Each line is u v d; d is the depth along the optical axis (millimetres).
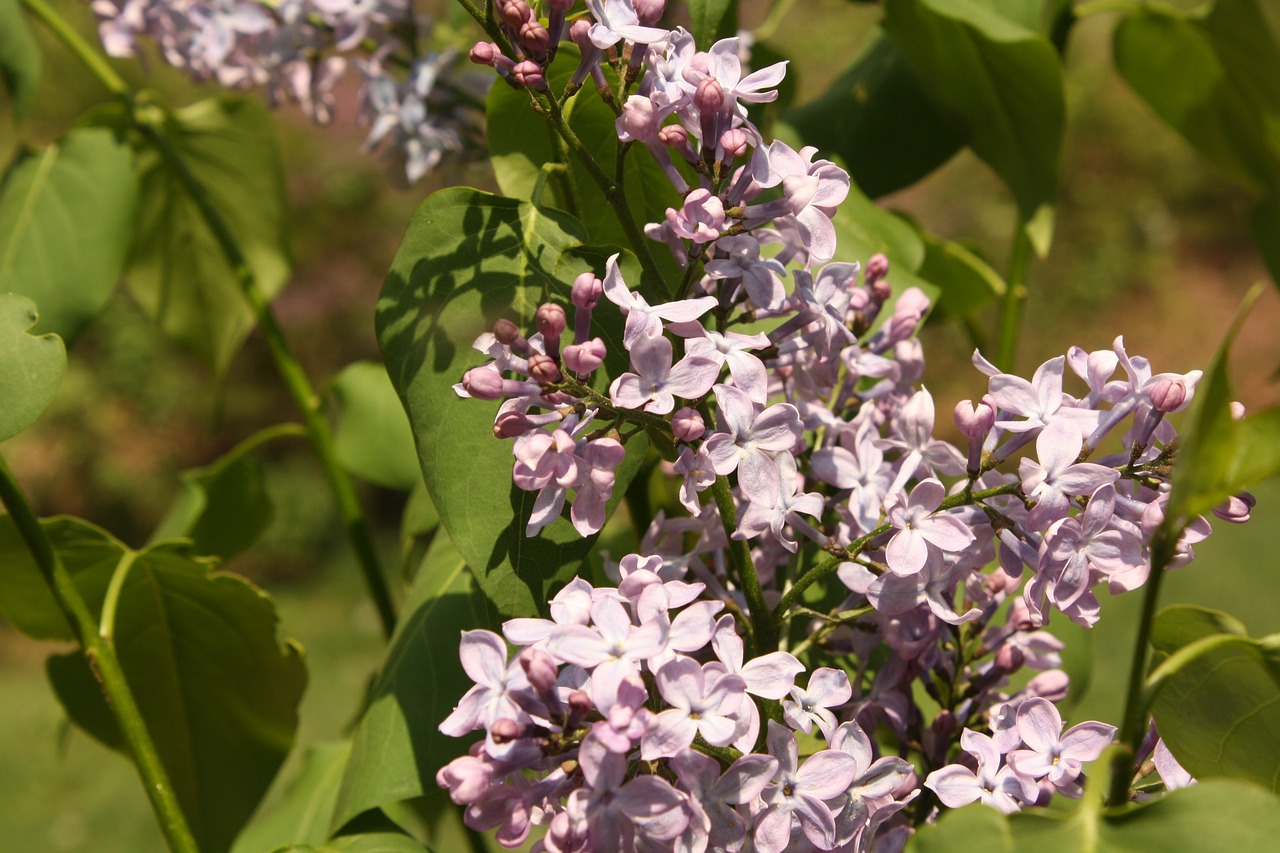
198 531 782
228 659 703
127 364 3648
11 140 3367
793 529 593
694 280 581
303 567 3455
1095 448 572
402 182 749
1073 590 562
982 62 708
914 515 569
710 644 586
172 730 714
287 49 754
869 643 599
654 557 565
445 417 578
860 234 689
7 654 3066
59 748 791
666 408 554
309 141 3834
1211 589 2367
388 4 740
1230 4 753
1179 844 526
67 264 737
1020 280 750
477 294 583
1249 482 524
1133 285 3994
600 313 581
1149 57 807
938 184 4039
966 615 570
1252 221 866
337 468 766
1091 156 4277
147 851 2029
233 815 722
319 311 3711
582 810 537
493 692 548
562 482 556
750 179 571
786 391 605
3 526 666
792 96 779
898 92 759
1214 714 566
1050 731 567
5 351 604
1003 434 592
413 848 618
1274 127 796
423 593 659
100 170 745
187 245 863
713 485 572
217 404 898
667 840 537
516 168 623
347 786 630
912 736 597
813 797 553
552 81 611
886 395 613
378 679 659
